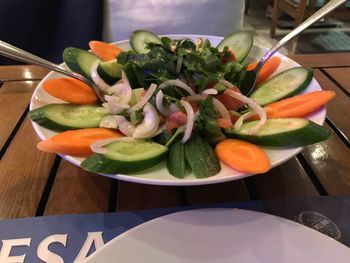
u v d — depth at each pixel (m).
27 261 0.21
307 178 0.27
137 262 0.19
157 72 0.29
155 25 0.62
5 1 0.65
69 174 0.28
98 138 0.26
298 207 0.25
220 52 0.33
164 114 0.27
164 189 0.27
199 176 0.23
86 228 0.24
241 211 0.22
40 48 0.68
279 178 0.28
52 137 0.25
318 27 1.41
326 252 0.19
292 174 0.28
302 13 1.20
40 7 0.66
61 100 0.31
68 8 0.64
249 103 0.28
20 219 0.24
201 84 0.29
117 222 0.24
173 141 0.25
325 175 0.28
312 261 0.19
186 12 0.62
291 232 0.20
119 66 0.32
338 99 0.37
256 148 0.24
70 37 0.66
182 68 0.29
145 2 0.62
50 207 0.25
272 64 0.36
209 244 0.20
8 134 0.32
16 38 0.67
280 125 0.26
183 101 0.27
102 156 0.23
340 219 0.24
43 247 0.22
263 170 0.22
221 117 0.27
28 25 0.67
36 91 0.30
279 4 1.31
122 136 0.27
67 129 0.27
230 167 0.23
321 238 0.20
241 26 0.64
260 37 1.37
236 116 0.28
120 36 0.63
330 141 0.31
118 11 0.63
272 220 0.21
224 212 0.22
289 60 0.36
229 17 0.62
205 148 0.25
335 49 1.25
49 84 0.31
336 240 0.21
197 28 0.62
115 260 0.19
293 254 0.19
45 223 0.24
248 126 0.27
